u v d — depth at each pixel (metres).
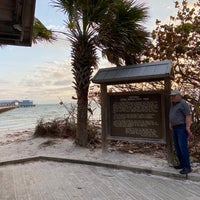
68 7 6.85
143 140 6.03
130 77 5.98
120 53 7.54
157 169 5.16
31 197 4.02
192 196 3.93
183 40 8.31
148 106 6.02
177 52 8.39
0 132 11.85
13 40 4.64
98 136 8.27
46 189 4.37
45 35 8.19
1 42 4.77
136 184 4.56
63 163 6.17
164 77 5.69
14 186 4.54
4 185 4.60
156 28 8.58
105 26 6.94
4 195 4.12
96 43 7.38
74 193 4.17
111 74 6.45
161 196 3.97
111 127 6.58
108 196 4.02
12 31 4.40
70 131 9.06
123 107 6.40
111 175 5.14
